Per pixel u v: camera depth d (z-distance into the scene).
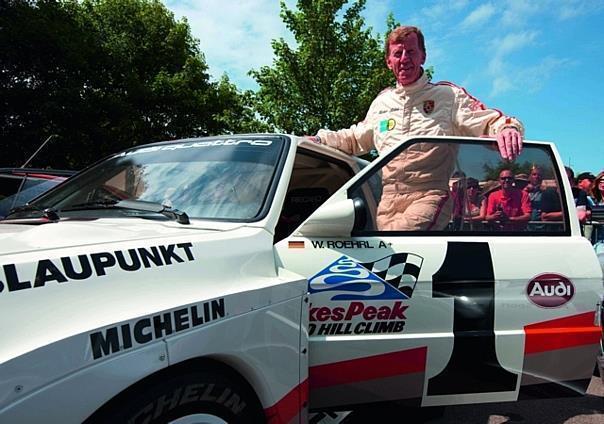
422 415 3.32
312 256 2.24
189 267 1.80
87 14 19.34
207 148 2.75
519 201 2.75
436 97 3.27
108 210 2.44
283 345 1.99
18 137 14.16
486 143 2.79
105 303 1.54
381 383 2.30
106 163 3.07
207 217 2.26
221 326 1.76
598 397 3.80
